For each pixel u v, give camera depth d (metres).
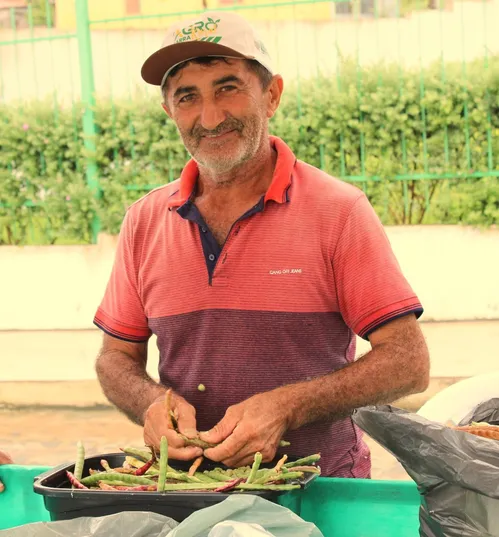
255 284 2.30
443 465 1.49
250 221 2.33
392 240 6.89
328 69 7.15
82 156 7.44
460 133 6.80
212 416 2.35
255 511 1.52
